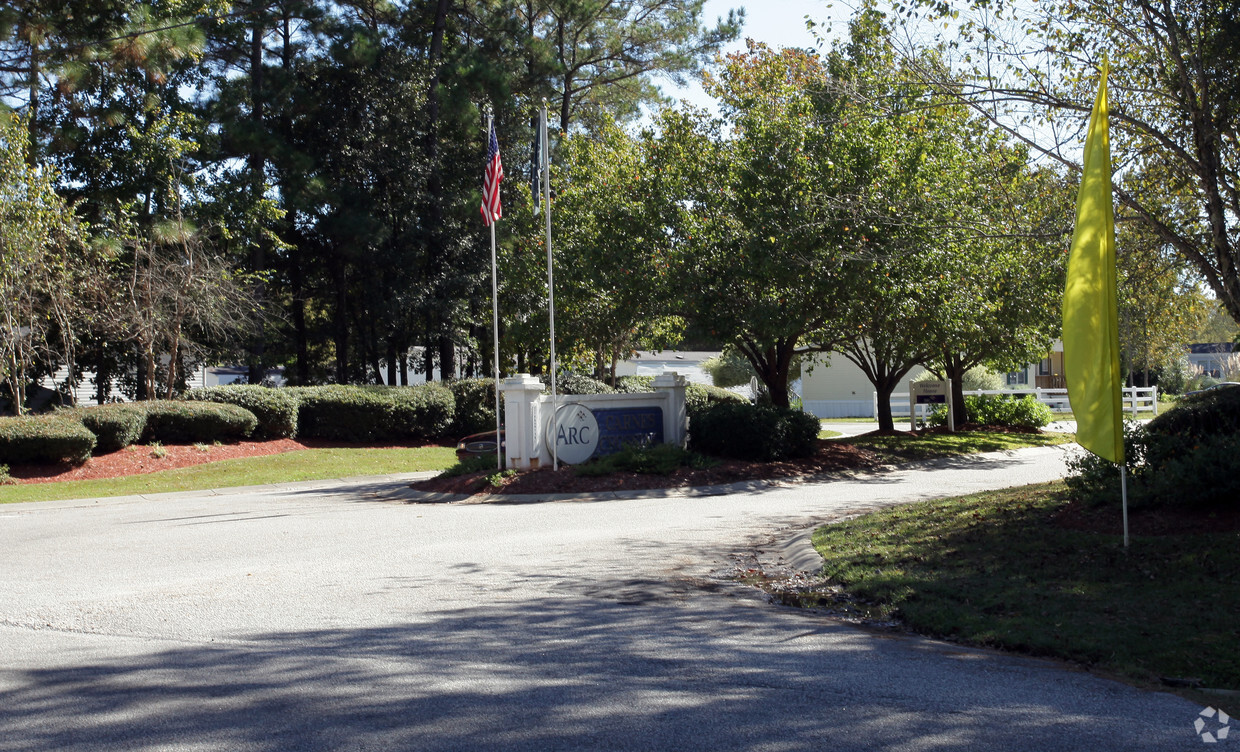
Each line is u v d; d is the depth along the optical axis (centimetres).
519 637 643
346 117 3609
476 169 3656
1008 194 1239
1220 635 580
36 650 617
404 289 3550
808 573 866
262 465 2309
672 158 2109
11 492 1909
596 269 2116
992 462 2142
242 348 3459
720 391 3381
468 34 3812
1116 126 1138
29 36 2425
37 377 2939
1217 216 1015
